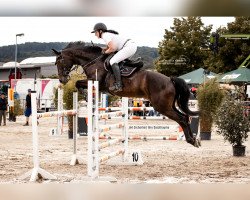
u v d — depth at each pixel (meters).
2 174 7.97
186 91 9.27
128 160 9.28
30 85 35.41
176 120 9.29
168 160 10.02
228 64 35.00
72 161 9.25
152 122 24.72
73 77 15.80
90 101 7.24
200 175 7.88
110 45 9.32
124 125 9.38
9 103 26.03
